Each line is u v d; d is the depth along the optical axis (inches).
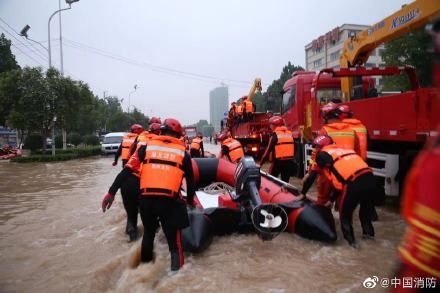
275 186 222.8
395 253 165.5
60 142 1357.0
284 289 131.6
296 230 187.0
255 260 159.2
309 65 2554.1
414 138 214.5
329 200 198.2
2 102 894.4
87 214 270.4
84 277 152.4
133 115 2568.9
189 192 169.2
